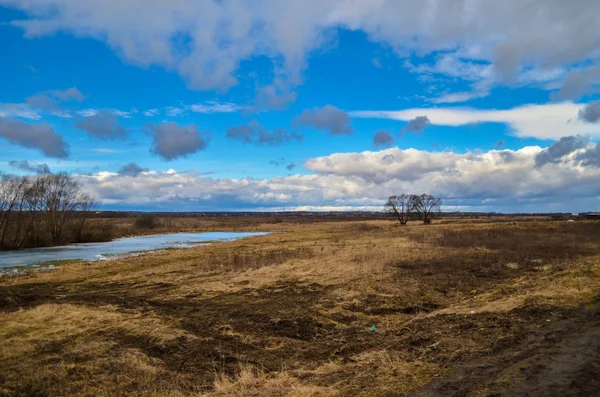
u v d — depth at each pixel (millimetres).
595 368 6355
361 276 19312
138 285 19375
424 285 16656
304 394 6457
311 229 78000
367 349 9297
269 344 10289
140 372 8531
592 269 15820
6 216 45281
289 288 17172
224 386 7312
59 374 8453
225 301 15227
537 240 35531
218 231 81312
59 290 19125
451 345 8289
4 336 11039
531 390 5734
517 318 9773
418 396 5930
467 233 43656
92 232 56844
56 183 52844
